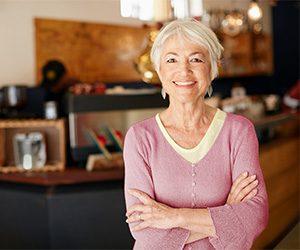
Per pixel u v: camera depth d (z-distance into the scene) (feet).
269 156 11.10
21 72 14.10
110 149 9.73
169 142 4.53
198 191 4.40
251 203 4.31
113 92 9.84
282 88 25.35
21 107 10.61
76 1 15.40
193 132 4.57
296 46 24.79
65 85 10.70
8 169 9.68
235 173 4.49
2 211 9.70
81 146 9.44
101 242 9.22
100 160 9.41
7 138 9.92
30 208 9.25
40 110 14.30
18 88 10.43
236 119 4.67
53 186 9.45
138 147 4.53
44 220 9.09
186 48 4.31
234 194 4.41
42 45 14.53
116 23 16.76
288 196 12.44
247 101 12.51
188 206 4.41
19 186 9.71
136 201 4.45
